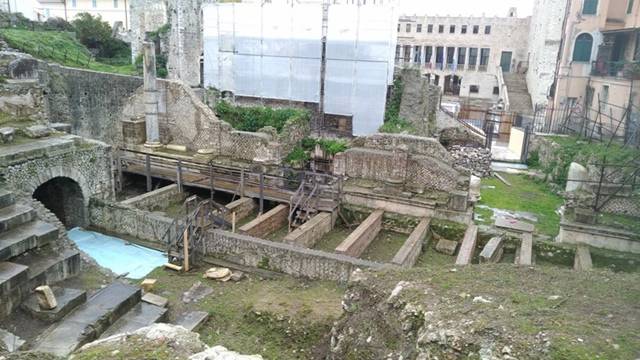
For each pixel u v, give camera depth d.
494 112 36.84
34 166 14.93
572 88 30.53
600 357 5.58
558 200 21.69
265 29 26.27
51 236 11.96
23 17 38.84
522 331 6.16
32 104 17.95
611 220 15.80
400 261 13.23
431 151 18.61
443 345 6.36
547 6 38.44
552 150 24.73
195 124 23.20
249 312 11.13
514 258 15.72
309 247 15.80
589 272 9.05
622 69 25.33
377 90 24.69
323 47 25.28
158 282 12.95
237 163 21.67
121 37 45.31
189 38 34.31
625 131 21.53
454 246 16.14
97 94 24.16
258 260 13.73
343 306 9.11
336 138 24.94
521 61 51.94
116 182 20.86
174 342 6.47
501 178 25.22
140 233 15.79
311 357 9.88
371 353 7.62
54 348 9.11
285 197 18.27
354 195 18.30
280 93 26.94
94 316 10.10
